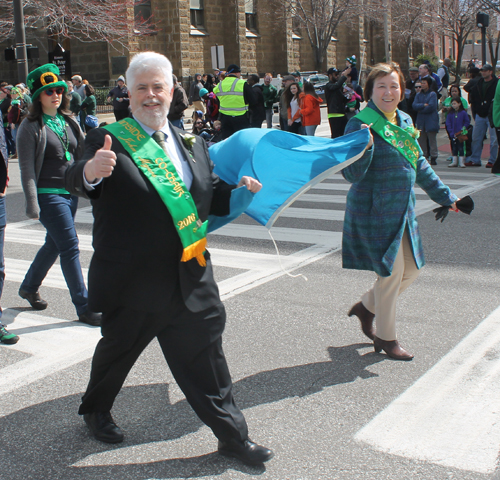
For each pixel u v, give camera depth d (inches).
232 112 589.6
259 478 117.5
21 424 140.8
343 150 140.1
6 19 1134.4
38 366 171.6
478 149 527.5
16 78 1371.8
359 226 163.5
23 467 124.0
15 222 371.9
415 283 232.2
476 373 157.5
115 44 1282.0
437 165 543.5
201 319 118.3
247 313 207.2
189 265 116.4
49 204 196.7
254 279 242.5
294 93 624.7
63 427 138.9
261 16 1615.4
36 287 218.2
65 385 159.6
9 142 679.1
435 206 373.1
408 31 1921.8
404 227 160.7
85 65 1325.0
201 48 1462.8
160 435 133.8
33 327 202.5
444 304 208.7
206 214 120.1
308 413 141.0
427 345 176.4
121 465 123.3
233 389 154.0
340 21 1676.9
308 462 122.1
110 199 113.2
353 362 167.5
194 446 129.0
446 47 2731.3
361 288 229.1
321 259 268.2
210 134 639.8
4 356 179.3
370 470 118.7
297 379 158.4
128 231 113.8
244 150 134.0
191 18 1459.2
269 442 129.7
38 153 191.0
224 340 185.8
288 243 297.3
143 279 115.0
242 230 327.9
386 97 156.8
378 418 137.6
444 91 835.4
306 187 135.7
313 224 339.0
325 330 191.0
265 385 155.7
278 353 175.0
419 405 142.6
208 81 942.4
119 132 114.9
